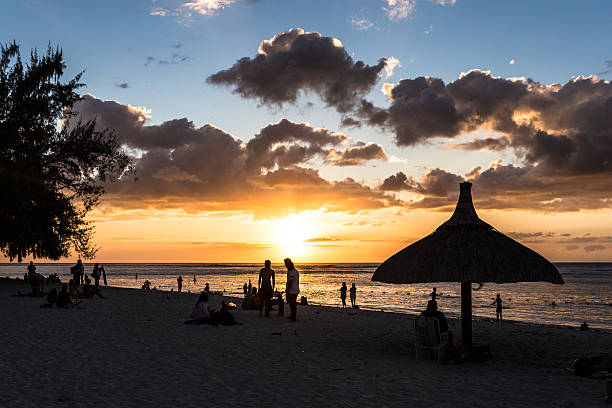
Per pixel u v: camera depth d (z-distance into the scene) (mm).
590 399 7277
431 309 10883
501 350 12562
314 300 53656
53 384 7668
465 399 7234
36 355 9930
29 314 16766
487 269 10320
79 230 31984
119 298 23875
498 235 11344
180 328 14320
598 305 51500
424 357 10914
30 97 29547
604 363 9008
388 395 7422
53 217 30844
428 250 11164
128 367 9055
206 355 10414
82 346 11078
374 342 12875
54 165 31234
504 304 52719
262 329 14516
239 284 88000
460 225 11383
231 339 12570
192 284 86812
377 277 11727
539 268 10633
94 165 31297
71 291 22844
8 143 28594
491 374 9156
